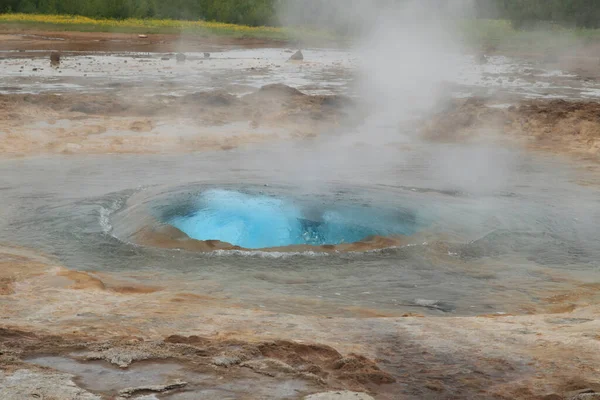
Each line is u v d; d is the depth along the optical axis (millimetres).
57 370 4078
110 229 9945
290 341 5059
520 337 5570
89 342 4730
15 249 9078
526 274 8680
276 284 8062
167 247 9148
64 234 9680
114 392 3811
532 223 10789
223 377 4078
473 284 8266
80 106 22531
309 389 3951
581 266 9109
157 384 3922
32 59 39875
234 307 6781
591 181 14469
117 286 7648
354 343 5328
